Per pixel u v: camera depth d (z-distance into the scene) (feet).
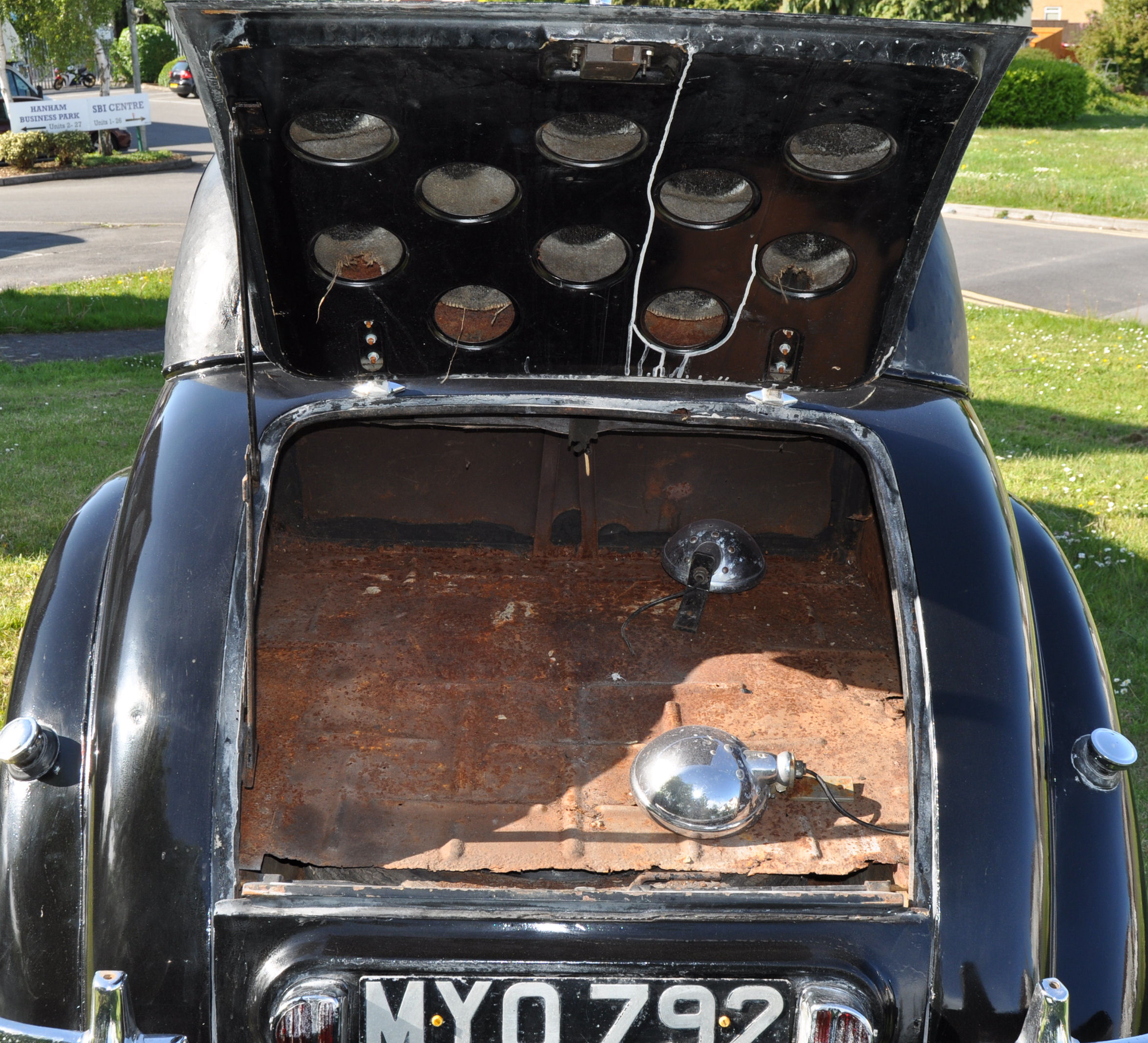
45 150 75.36
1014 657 6.23
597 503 9.62
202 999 5.47
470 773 6.92
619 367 7.66
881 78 5.54
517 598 8.77
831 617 8.64
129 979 5.49
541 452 9.45
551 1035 5.50
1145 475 19.57
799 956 5.46
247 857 6.27
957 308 8.63
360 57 5.44
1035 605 7.55
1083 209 61.52
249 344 5.98
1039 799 5.90
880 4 77.10
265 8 5.16
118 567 6.57
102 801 5.81
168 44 151.02
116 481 8.27
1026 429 22.68
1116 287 41.73
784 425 7.33
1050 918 5.90
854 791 6.81
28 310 33.47
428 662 7.90
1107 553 15.90
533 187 6.29
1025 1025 5.29
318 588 8.82
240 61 5.43
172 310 8.45
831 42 5.36
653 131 5.92
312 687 7.58
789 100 5.70
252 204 6.31
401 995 5.44
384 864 6.29
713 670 7.91
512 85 5.62
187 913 5.49
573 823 6.59
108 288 37.04
